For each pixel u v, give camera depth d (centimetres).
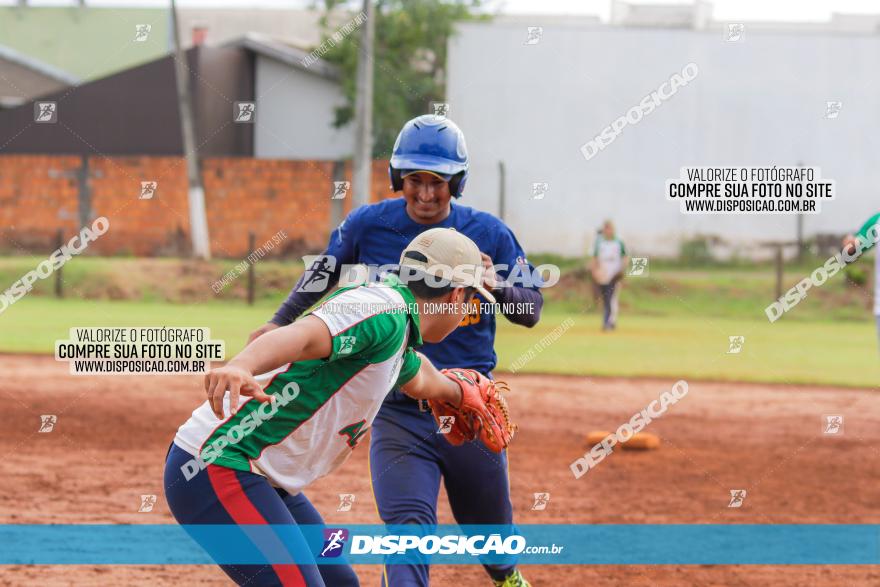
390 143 2881
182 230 2862
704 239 2594
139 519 777
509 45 2503
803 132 2572
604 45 2523
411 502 506
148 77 3266
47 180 2892
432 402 476
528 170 2527
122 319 1945
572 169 2539
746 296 2386
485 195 2522
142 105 3272
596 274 2053
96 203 2895
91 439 1041
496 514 541
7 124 3262
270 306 2244
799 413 1283
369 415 428
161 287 2364
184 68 2884
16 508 795
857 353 1791
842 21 2708
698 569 695
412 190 553
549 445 1077
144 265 2475
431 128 552
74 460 956
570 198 2533
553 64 2512
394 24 2895
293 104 3262
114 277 2394
